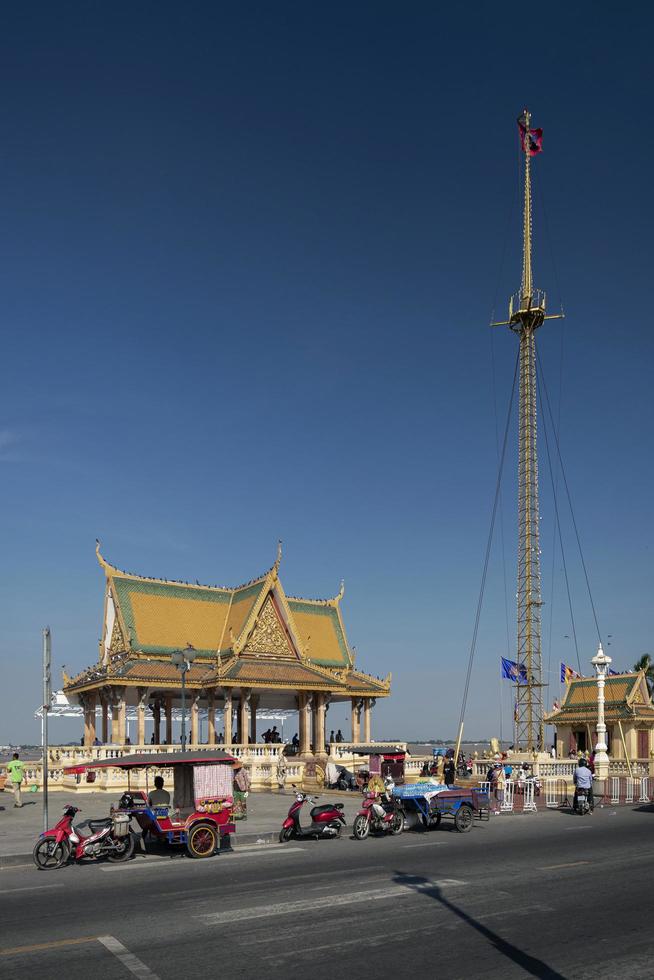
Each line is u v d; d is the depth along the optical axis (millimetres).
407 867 19953
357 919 14383
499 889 17062
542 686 78375
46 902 16094
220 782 23875
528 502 83250
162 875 19188
